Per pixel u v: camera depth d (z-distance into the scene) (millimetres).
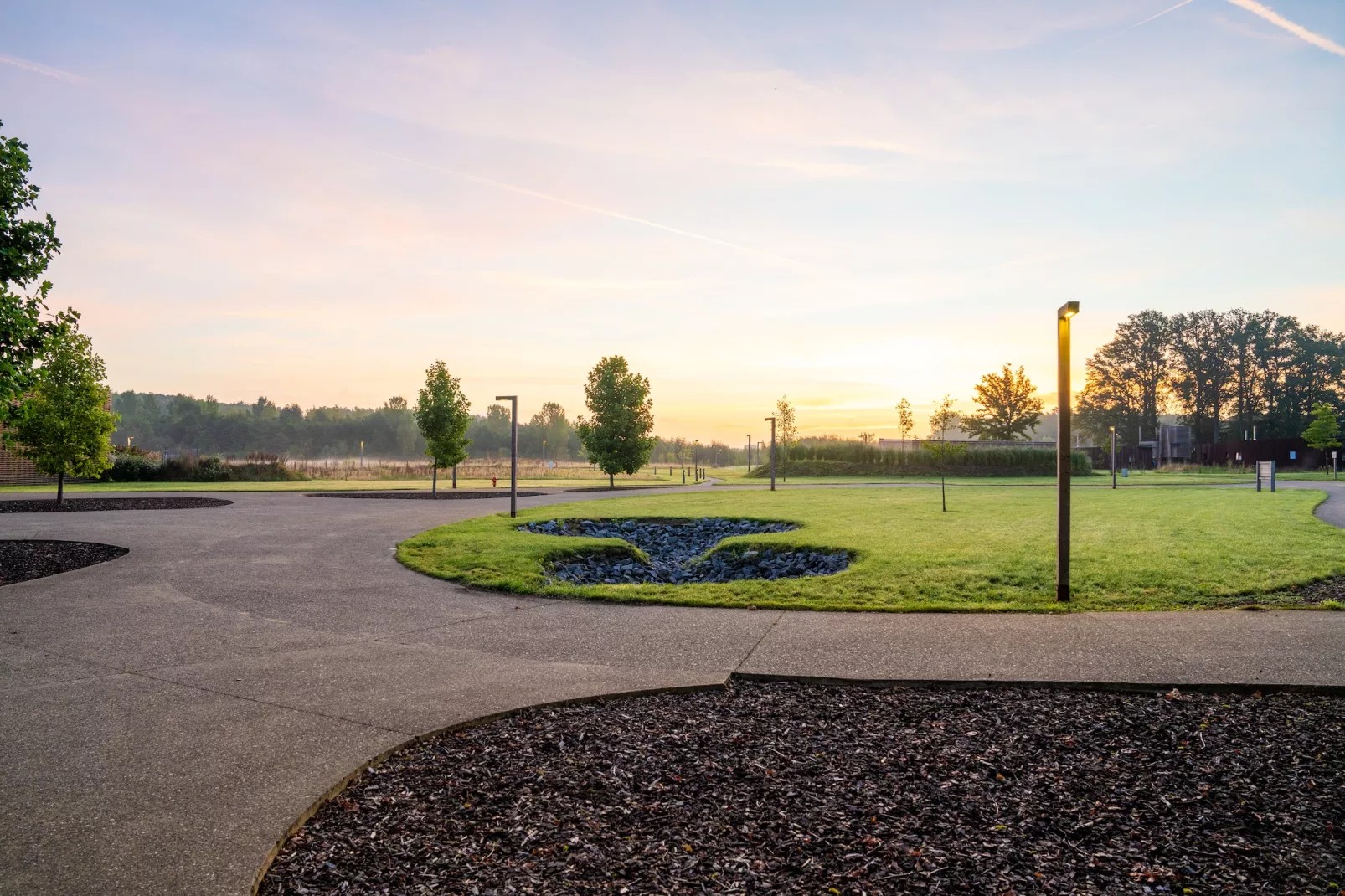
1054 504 21344
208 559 11867
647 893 2893
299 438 131125
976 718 4859
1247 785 3855
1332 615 7695
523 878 3000
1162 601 8414
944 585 9297
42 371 10406
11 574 10461
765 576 12797
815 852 3213
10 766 4031
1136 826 3443
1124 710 5012
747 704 5195
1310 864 3129
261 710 4988
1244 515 17219
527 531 15766
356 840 3320
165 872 2982
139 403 143000
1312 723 4742
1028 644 6648
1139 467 68375
